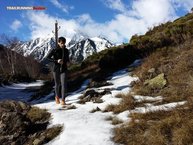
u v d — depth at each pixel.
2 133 3.91
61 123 3.97
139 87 5.38
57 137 3.61
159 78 5.24
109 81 6.64
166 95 4.67
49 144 3.49
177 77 5.17
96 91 5.50
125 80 6.42
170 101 4.30
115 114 4.19
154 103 4.34
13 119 4.04
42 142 3.58
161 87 5.05
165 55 6.86
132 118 3.75
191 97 4.00
